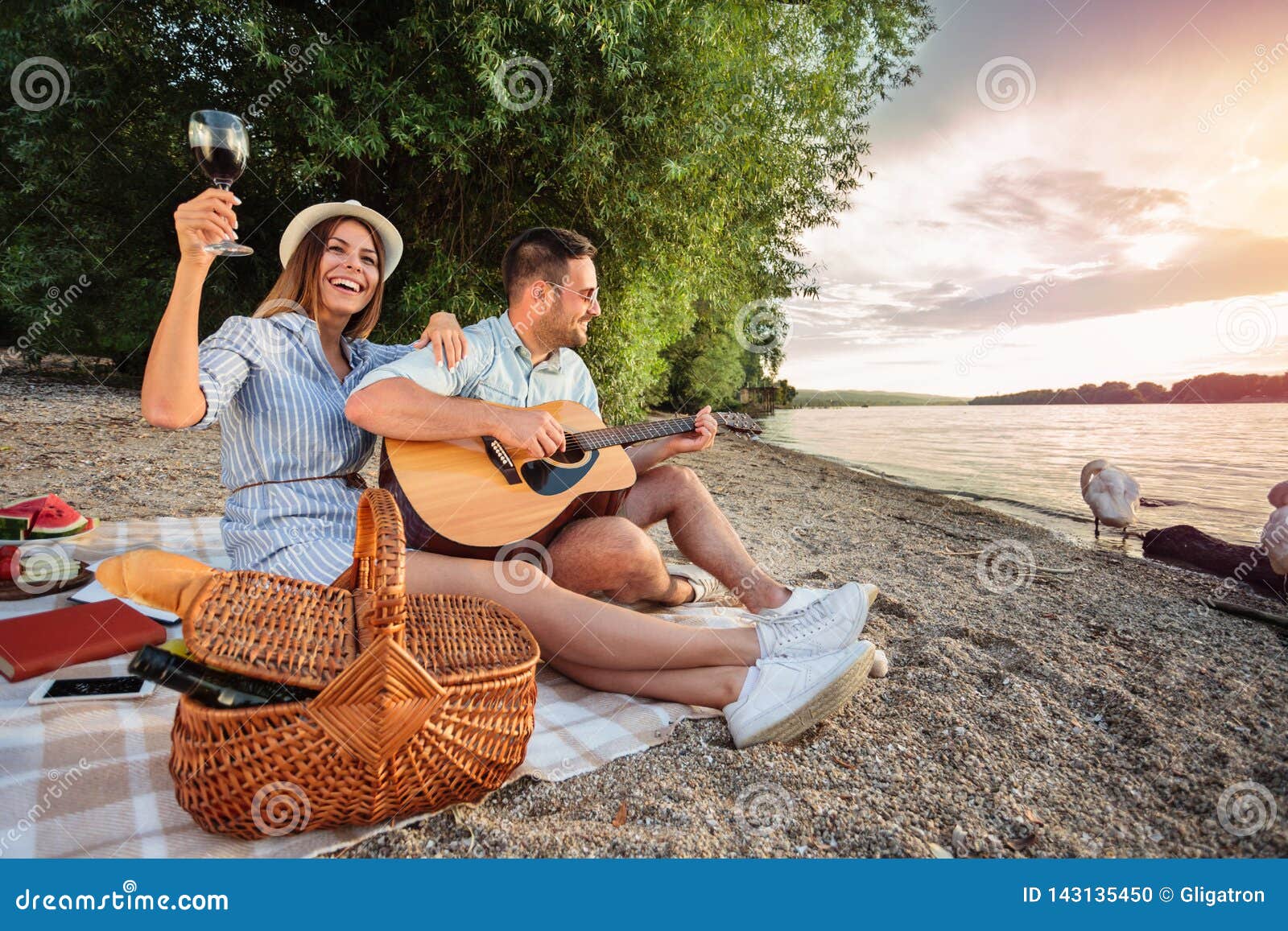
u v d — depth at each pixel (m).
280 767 1.35
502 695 1.58
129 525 3.34
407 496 2.08
